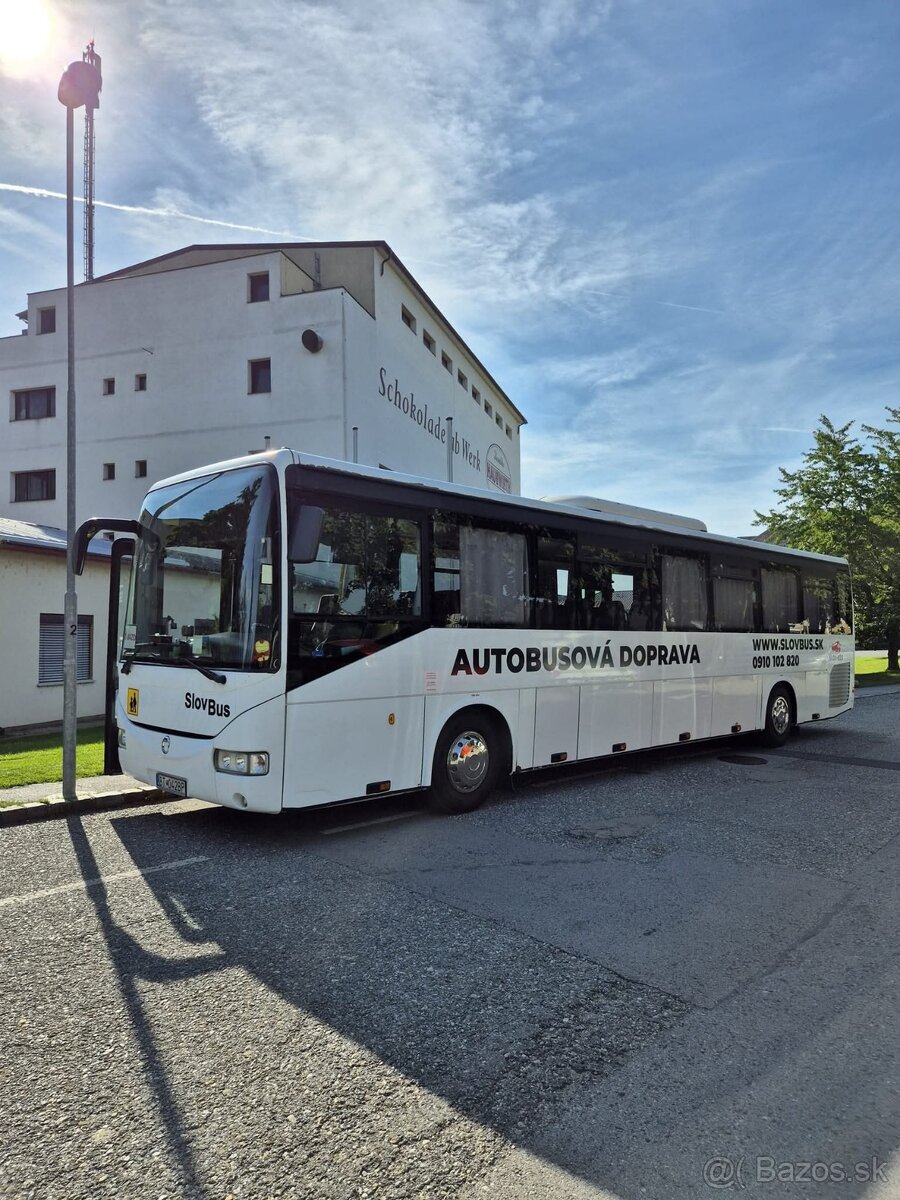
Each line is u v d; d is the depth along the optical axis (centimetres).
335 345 3047
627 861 582
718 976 392
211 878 536
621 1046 325
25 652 1430
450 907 484
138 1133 265
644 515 1038
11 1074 300
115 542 739
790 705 1224
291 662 589
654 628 958
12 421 3628
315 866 565
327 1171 248
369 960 405
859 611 3136
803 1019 349
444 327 4128
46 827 679
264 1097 286
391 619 668
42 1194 236
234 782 581
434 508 717
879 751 1170
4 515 3606
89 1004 355
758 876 548
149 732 665
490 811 746
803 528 2953
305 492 616
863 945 431
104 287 3422
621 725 903
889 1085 298
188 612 650
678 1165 252
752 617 1138
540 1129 270
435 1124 272
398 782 668
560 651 830
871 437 2859
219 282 3241
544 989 375
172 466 3281
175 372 3291
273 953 412
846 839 646
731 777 944
